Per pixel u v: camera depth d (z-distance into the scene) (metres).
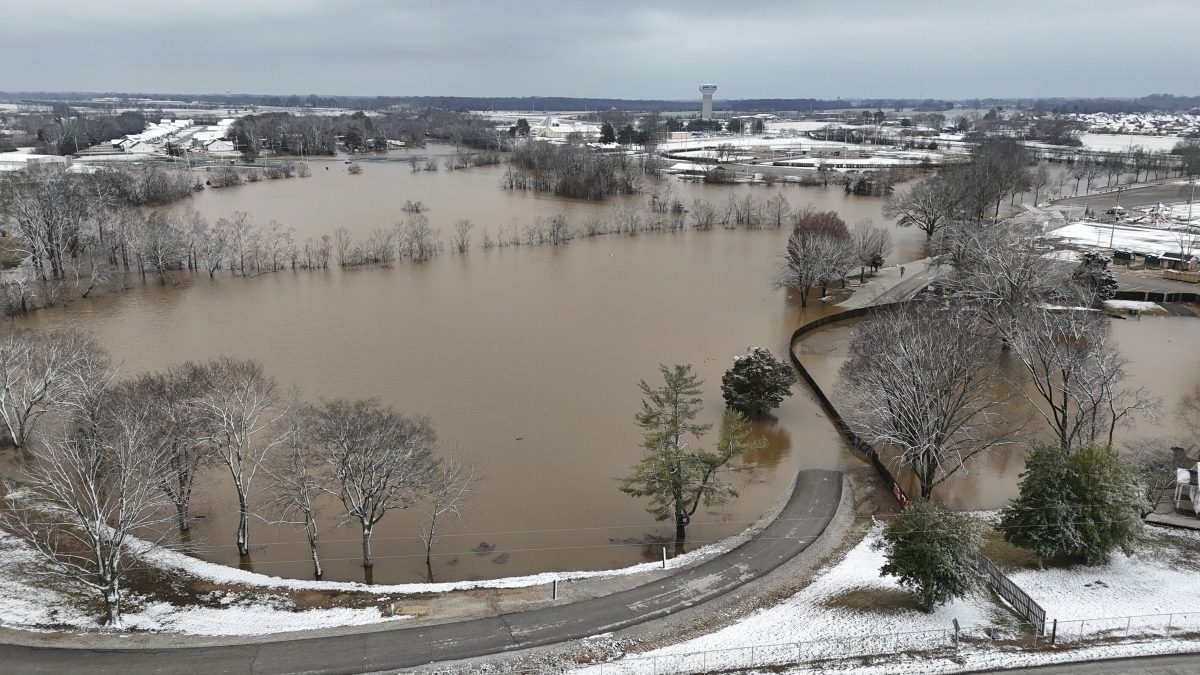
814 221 134.12
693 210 187.88
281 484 53.62
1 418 66.31
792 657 40.56
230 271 139.62
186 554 54.81
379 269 143.00
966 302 99.50
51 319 110.75
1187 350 98.25
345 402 66.94
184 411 54.06
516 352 98.81
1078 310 95.62
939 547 43.94
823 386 88.19
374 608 47.94
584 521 61.19
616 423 78.25
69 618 45.78
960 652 40.12
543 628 45.38
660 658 40.94
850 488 65.19
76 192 137.88
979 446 70.88
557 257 153.25
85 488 50.09
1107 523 47.75
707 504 57.97
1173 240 155.00
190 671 40.75
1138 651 39.47
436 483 56.16
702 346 101.69
